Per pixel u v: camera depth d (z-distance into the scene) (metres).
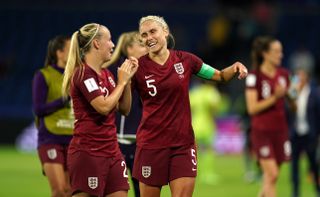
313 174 35.25
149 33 19.73
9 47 85.50
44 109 24.34
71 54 19.34
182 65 19.95
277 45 28.05
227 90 73.50
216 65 79.88
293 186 34.53
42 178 44.91
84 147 19.11
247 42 81.06
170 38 21.52
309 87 34.97
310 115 34.44
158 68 19.80
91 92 18.78
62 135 24.55
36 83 24.70
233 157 63.47
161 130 19.89
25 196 36.34
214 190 40.22
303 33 84.62
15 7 89.19
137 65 19.17
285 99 29.41
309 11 86.69
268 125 27.84
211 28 83.19
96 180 19.08
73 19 87.69
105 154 19.17
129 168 24.41
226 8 85.12
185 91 19.95
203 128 46.88
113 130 19.44
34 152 65.88
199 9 86.62
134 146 24.14
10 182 42.62
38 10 88.81
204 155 46.59
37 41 86.12
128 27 85.88
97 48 19.31
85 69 19.03
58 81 24.77
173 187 19.91
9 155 62.31
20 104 77.69
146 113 20.05
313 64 76.81
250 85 28.16
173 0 87.56
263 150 27.84
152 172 20.03
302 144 34.53
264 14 81.88
